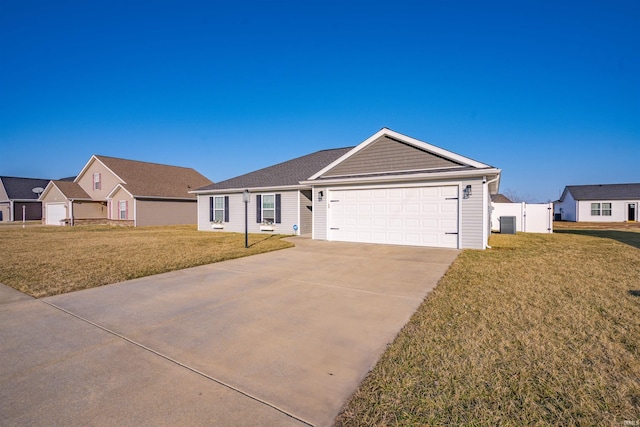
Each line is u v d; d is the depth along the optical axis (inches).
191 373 123.6
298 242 514.9
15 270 304.2
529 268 301.3
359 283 255.1
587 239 565.6
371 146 520.1
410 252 406.0
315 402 105.1
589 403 101.8
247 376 121.2
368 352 138.9
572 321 167.9
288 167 770.8
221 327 168.4
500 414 97.5
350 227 518.3
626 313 179.0
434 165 470.0
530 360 128.3
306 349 142.5
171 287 247.4
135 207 988.6
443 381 114.9
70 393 110.7
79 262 343.6
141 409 101.8
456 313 181.9
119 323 175.2
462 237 434.0
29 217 1512.1
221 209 767.7
